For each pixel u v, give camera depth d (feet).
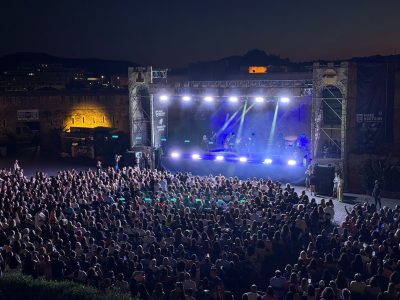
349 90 103.24
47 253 50.47
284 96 107.55
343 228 62.59
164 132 130.21
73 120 160.76
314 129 104.17
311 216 67.67
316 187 102.01
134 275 45.34
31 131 163.02
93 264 48.29
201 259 54.13
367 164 101.14
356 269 47.98
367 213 67.77
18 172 104.27
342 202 95.71
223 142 134.72
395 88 104.47
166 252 52.16
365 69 105.09
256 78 143.13
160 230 59.88
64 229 59.16
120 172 100.07
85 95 159.22
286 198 79.71
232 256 50.16
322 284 41.60
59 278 45.65
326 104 109.29
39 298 38.96
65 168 137.08
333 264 49.32
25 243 52.60
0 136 161.48
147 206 73.10
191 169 123.65
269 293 40.88
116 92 156.97
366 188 100.73
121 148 146.30
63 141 155.33
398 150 104.99
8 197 75.10
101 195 79.56
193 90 116.16
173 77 155.63
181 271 46.88
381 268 45.98
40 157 154.10
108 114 158.20
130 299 38.06
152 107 123.24
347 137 103.71
